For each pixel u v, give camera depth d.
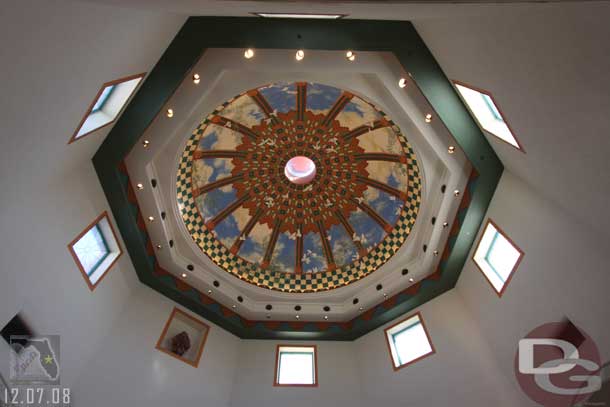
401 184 10.01
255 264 10.51
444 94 7.08
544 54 4.65
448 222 8.69
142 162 7.87
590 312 6.07
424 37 6.44
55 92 4.90
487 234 8.39
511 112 6.05
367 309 9.99
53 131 5.51
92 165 7.54
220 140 9.94
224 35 6.38
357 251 10.55
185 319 9.63
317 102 9.77
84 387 7.28
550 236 6.72
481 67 5.90
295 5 4.37
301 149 10.58
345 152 10.51
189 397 8.37
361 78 7.36
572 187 5.91
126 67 5.95
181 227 9.05
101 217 7.91
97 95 5.83
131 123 7.21
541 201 6.93
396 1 3.79
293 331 10.10
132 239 8.54
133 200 8.23
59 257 6.80
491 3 3.79
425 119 7.54
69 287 7.05
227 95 7.46
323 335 10.16
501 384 7.51
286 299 10.16
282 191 10.98
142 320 8.78
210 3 4.45
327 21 6.26
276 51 6.77
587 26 3.85
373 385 8.95
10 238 5.80
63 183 6.94
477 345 8.29
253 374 9.45
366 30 6.40
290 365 9.83
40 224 6.38
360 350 9.88
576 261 6.23
